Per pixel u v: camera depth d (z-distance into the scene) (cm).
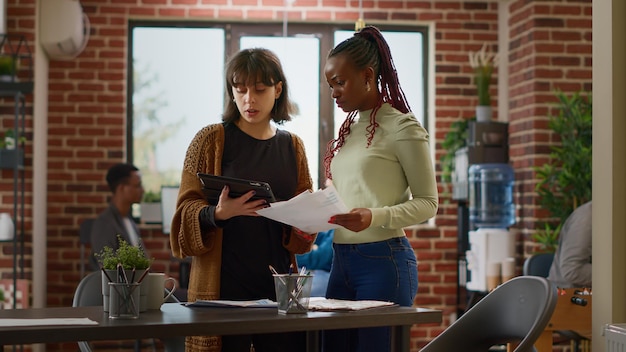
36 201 698
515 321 297
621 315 343
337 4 765
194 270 316
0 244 682
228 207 291
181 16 754
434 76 769
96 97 745
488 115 732
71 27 702
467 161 719
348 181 316
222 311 270
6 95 669
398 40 783
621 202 345
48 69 741
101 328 232
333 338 311
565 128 679
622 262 344
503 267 688
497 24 774
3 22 675
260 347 315
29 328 226
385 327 301
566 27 705
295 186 330
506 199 707
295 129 774
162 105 768
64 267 737
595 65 355
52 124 742
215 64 772
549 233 677
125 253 263
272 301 294
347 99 317
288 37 775
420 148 307
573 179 667
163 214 718
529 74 709
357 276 309
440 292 757
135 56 767
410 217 301
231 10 757
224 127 325
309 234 313
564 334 511
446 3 771
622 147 345
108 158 746
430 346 312
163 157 767
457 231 759
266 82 315
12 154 656
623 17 346
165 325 237
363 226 291
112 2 748
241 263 316
